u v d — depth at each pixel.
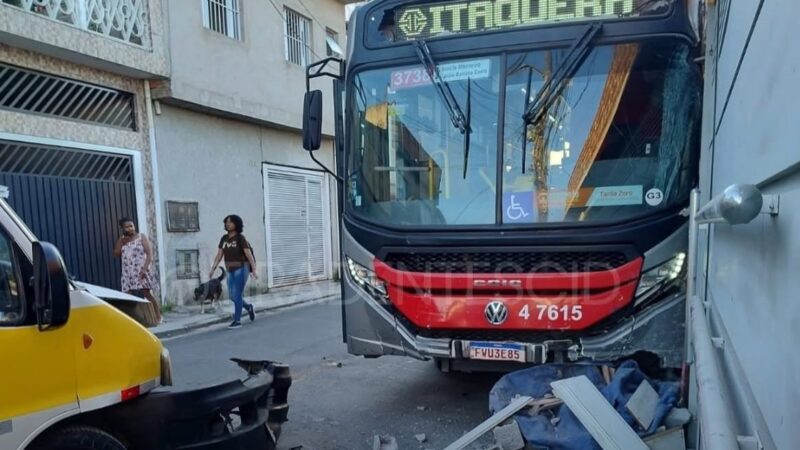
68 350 2.50
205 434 3.15
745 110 1.68
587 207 3.73
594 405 3.32
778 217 1.13
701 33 3.54
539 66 3.90
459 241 3.85
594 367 3.77
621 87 3.76
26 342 2.33
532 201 3.84
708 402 1.27
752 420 1.27
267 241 13.34
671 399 3.45
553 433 3.34
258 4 12.47
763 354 1.26
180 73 10.42
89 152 9.33
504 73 3.97
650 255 3.54
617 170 3.72
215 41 11.27
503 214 3.88
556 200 3.79
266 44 12.70
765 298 1.26
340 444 4.11
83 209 9.21
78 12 8.66
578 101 3.83
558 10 3.91
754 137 1.48
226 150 12.14
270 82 12.80
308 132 4.64
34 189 8.48
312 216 14.96
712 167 2.97
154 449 2.94
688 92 3.65
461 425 4.43
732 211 1.09
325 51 15.09
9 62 8.12
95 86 9.48
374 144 4.34
